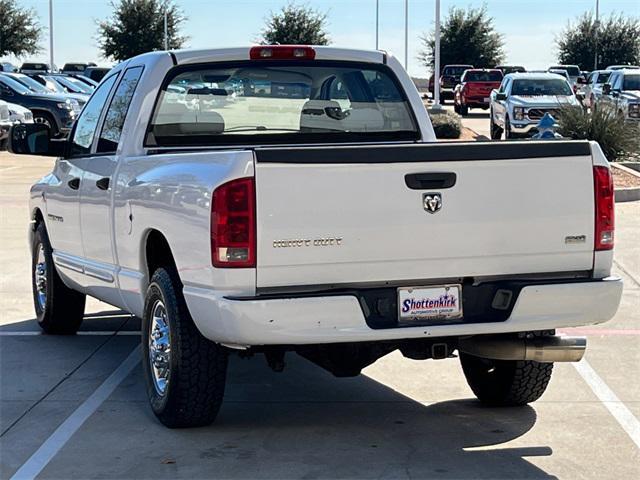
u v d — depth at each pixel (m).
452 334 5.71
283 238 5.48
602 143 22.86
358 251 5.57
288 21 72.38
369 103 7.66
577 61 79.81
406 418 6.60
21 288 10.97
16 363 7.94
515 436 6.23
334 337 5.55
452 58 77.00
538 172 5.79
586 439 6.17
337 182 5.51
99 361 8.01
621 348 8.42
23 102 31.95
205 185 5.62
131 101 7.26
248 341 5.51
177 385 6.03
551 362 6.29
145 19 73.31
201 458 5.80
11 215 16.48
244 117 7.36
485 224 5.73
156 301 6.30
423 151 5.61
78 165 7.90
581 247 5.89
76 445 6.04
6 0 73.19
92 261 7.62
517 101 29.28
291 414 6.68
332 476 5.53
